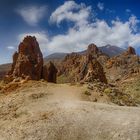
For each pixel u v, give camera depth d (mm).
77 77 97062
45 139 28797
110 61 162875
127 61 157250
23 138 29469
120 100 47219
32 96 42500
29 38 67812
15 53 68500
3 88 50656
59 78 136500
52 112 33812
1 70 152375
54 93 45062
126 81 124375
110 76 145625
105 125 28641
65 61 164750
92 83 55906
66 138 28531
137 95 90000
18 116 35781
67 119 31094
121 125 28109
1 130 32438
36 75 64312
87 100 42719
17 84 52156
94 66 67938
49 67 70312
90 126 29078
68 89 48188
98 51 183250
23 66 62594
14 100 41688
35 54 67188
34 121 32375
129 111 32438
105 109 33188
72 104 36312
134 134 26547
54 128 29984
